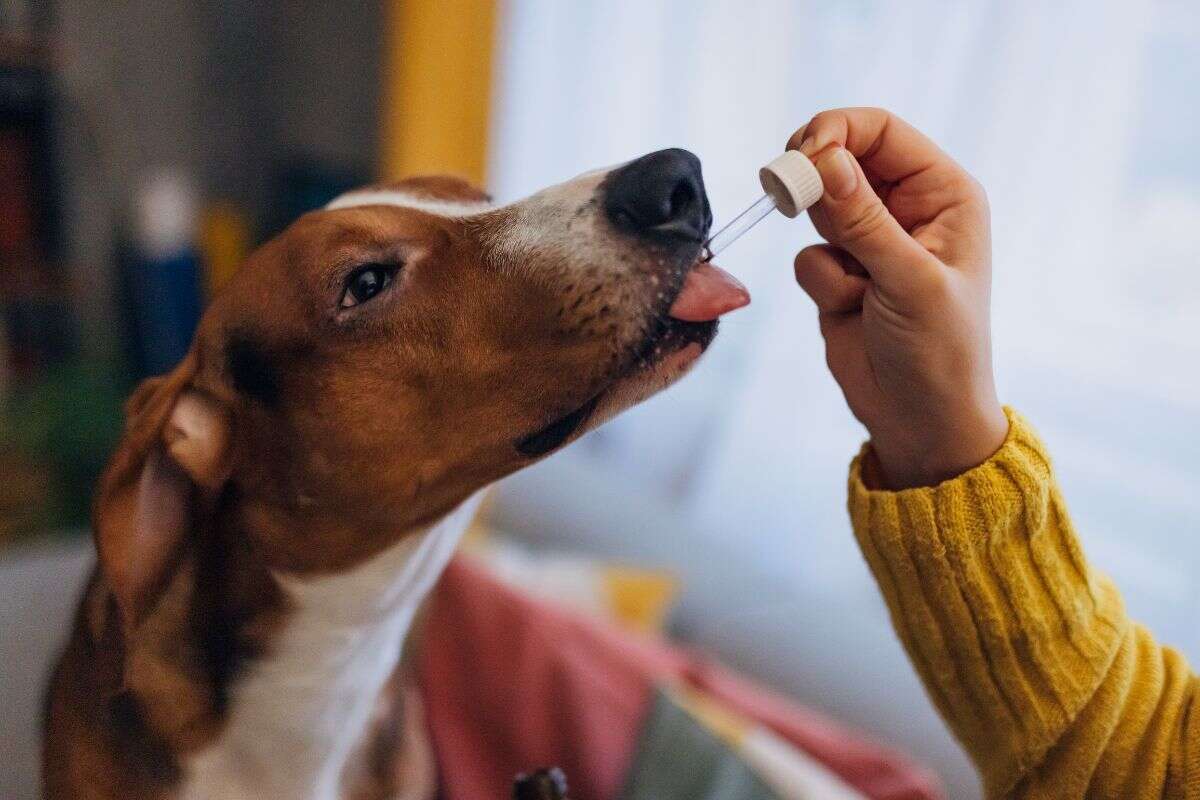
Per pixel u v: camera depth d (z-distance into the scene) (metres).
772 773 0.69
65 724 0.57
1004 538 0.43
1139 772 0.43
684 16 1.04
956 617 0.44
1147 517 0.79
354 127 1.53
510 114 1.26
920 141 0.43
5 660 0.80
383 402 0.51
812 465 0.97
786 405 0.97
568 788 0.74
